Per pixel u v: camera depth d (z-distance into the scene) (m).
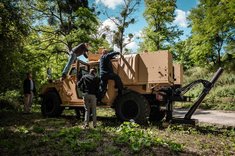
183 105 21.94
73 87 11.56
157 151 6.20
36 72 24.48
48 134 8.16
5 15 14.07
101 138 7.21
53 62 27.66
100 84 9.99
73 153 6.07
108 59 10.02
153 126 9.53
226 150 6.69
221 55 36.88
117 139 6.88
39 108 17.55
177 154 6.11
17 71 18.62
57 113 12.22
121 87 10.02
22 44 15.68
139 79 10.18
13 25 14.55
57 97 12.19
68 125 9.85
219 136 8.39
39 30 27.77
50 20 28.41
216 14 19.75
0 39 14.45
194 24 28.75
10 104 16.05
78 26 27.03
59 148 6.45
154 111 10.99
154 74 9.93
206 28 21.25
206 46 32.97
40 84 23.02
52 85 12.48
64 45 28.69
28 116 12.52
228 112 17.14
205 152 6.43
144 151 6.16
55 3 28.27
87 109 9.16
